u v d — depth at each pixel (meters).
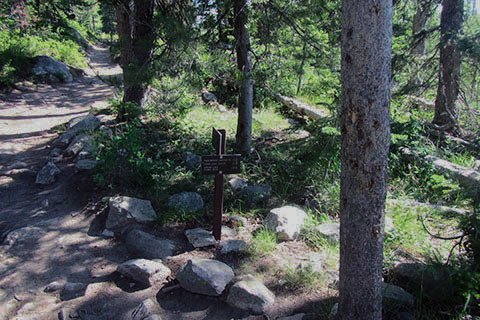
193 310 3.36
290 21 6.41
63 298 3.49
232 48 6.05
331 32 6.66
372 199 2.40
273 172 6.23
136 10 7.04
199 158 6.24
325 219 4.68
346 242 2.55
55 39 17.64
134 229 4.45
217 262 3.77
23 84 12.52
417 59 7.71
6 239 4.32
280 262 3.97
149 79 5.29
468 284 2.99
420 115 9.14
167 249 4.14
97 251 4.22
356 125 2.32
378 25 2.19
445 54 7.67
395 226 4.45
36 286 3.66
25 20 9.13
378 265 2.55
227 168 4.17
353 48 2.24
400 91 7.91
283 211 4.67
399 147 6.43
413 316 3.12
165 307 3.38
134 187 5.43
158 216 4.73
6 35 14.62
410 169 5.96
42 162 6.45
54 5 7.06
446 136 7.46
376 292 2.61
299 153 6.29
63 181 5.73
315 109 10.43
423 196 5.46
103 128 7.39
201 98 10.58
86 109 10.82
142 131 6.49
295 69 7.16
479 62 6.94
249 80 6.70
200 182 5.69
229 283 3.61
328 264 3.90
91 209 4.97
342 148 2.47
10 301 3.45
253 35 6.90
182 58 5.01
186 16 5.21
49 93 12.43
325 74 8.74
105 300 3.46
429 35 7.95
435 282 3.37
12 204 5.15
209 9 5.60
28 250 4.20
